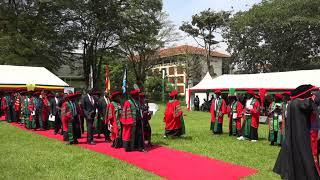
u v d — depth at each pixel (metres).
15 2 44.41
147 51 53.69
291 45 49.59
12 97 23.50
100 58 51.94
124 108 12.55
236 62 53.50
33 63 42.34
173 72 83.94
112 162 10.58
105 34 48.84
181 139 15.18
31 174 9.16
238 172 9.38
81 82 67.12
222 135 16.72
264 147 13.36
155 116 29.80
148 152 12.22
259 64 53.34
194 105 40.16
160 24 52.97
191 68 69.44
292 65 50.53
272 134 13.80
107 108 13.65
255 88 31.08
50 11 46.12
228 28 54.34
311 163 6.83
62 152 12.16
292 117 7.05
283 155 7.16
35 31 43.53
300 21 44.12
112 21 47.88
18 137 15.88
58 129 17.16
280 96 13.84
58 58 46.56
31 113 18.94
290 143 7.02
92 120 14.20
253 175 9.06
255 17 47.16
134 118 12.44
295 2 45.12
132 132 12.46
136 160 10.97
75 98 14.26
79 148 13.04
